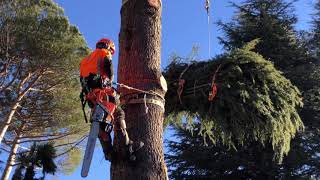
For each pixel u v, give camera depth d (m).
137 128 6.10
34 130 22.73
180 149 19.02
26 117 22.39
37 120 22.53
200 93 8.04
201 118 8.35
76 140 23.95
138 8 6.67
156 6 6.73
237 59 7.98
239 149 17.52
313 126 18.11
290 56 18.91
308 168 17.83
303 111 18.17
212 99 7.92
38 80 22.59
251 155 17.61
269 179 17.34
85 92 5.97
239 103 7.83
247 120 7.97
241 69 8.00
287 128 8.45
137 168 5.85
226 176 18.17
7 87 21.75
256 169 17.48
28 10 21.58
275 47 18.83
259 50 18.75
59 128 22.98
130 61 6.46
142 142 5.98
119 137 5.91
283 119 8.26
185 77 8.22
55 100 22.61
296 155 17.14
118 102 5.96
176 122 8.94
